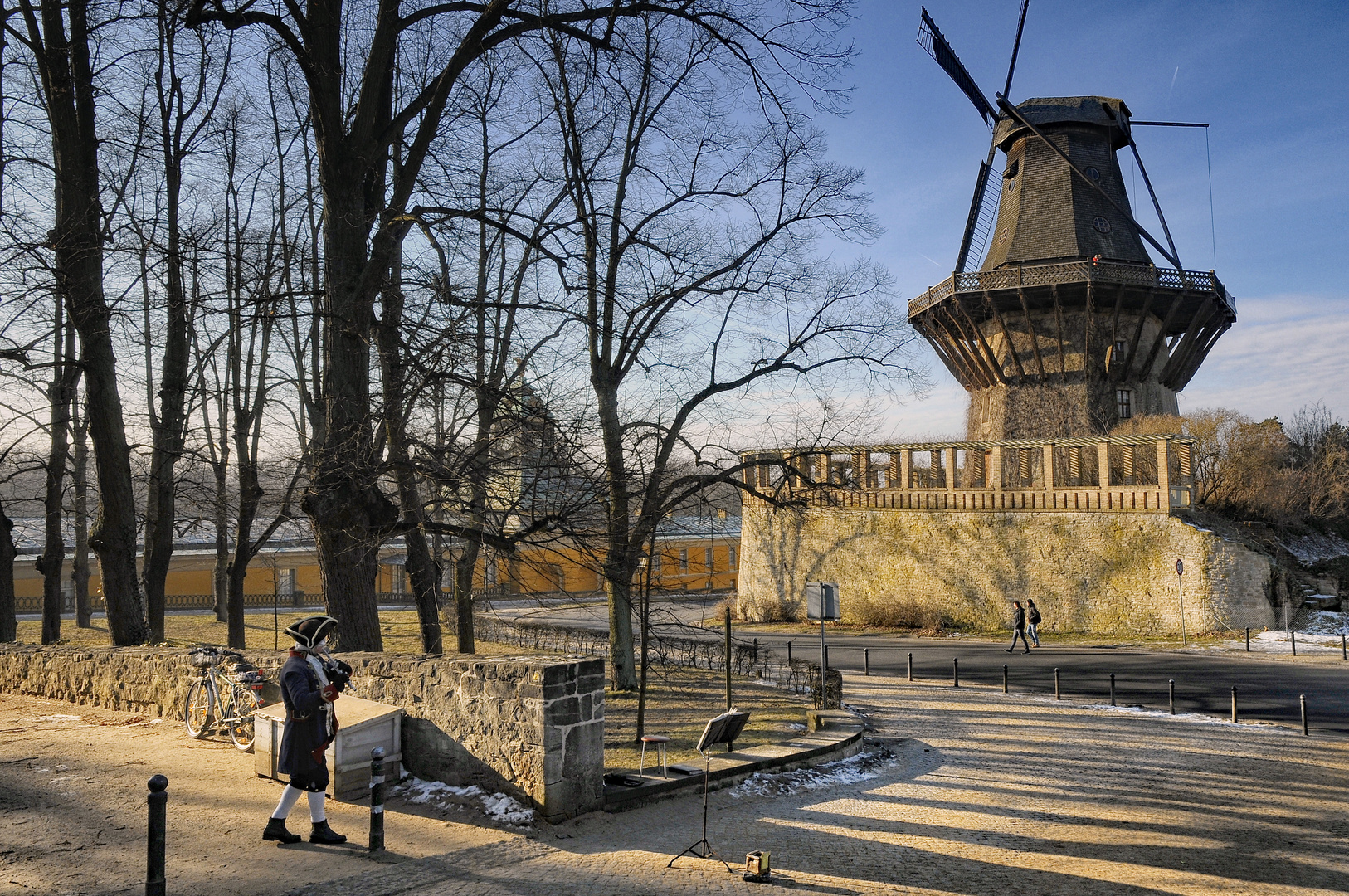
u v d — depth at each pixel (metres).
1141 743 15.35
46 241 15.98
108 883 6.58
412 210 13.55
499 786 9.02
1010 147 49.50
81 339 17.31
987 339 47.16
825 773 12.47
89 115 16.73
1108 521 34.25
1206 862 8.92
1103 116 46.50
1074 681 23.09
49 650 15.00
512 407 13.02
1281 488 40.47
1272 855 9.20
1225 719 17.78
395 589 55.78
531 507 12.91
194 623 33.78
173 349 20.67
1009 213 48.38
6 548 19.53
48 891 6.38
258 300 12.54
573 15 13.52
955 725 17.05
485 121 19.77
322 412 19.61
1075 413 43.12
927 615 37.72
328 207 13.87
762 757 11.97
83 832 7.74
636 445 15.42
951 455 38.47
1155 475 35.72
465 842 7.96
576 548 12.83
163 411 20.69
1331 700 19.73
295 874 6.95
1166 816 10.71
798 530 42.84
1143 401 44.94
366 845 7.73
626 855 8.09
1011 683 23.17
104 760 10.23
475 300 14.84
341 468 12.63
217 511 25.62
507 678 9.02
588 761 9.21
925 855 8.80
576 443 12.55
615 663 19.55
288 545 41.56
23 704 13.99
